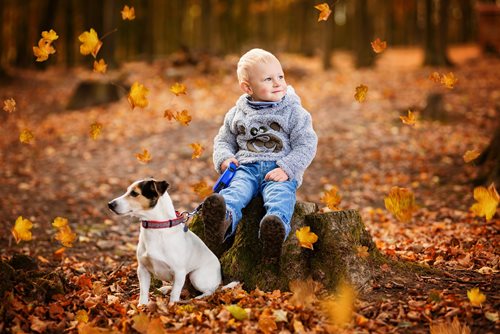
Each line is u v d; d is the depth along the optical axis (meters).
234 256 5.04
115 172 12.12
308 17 38.97
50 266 6.95
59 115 18.38
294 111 4.95
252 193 4.80
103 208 10.01
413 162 11.77
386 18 38.69
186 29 43.03
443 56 25.45
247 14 42.03
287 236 4.93
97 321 4.43
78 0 34.91
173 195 10.47
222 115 16.05
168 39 38.50
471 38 43.50
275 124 4.91
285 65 23.17
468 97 17.44
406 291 4.68
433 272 5.13
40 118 18.30
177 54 23.14
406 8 38.66
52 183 11.57
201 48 24.95
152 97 18.95
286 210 4.53
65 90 23.38
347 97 18.48
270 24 46.53
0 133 16.33
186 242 4.59
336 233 4.86
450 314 4.14
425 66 25.56
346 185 10.79
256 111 4.94
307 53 35.66
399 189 4.12
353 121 15.09
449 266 5.60
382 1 39.97
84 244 8.06
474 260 5.77
